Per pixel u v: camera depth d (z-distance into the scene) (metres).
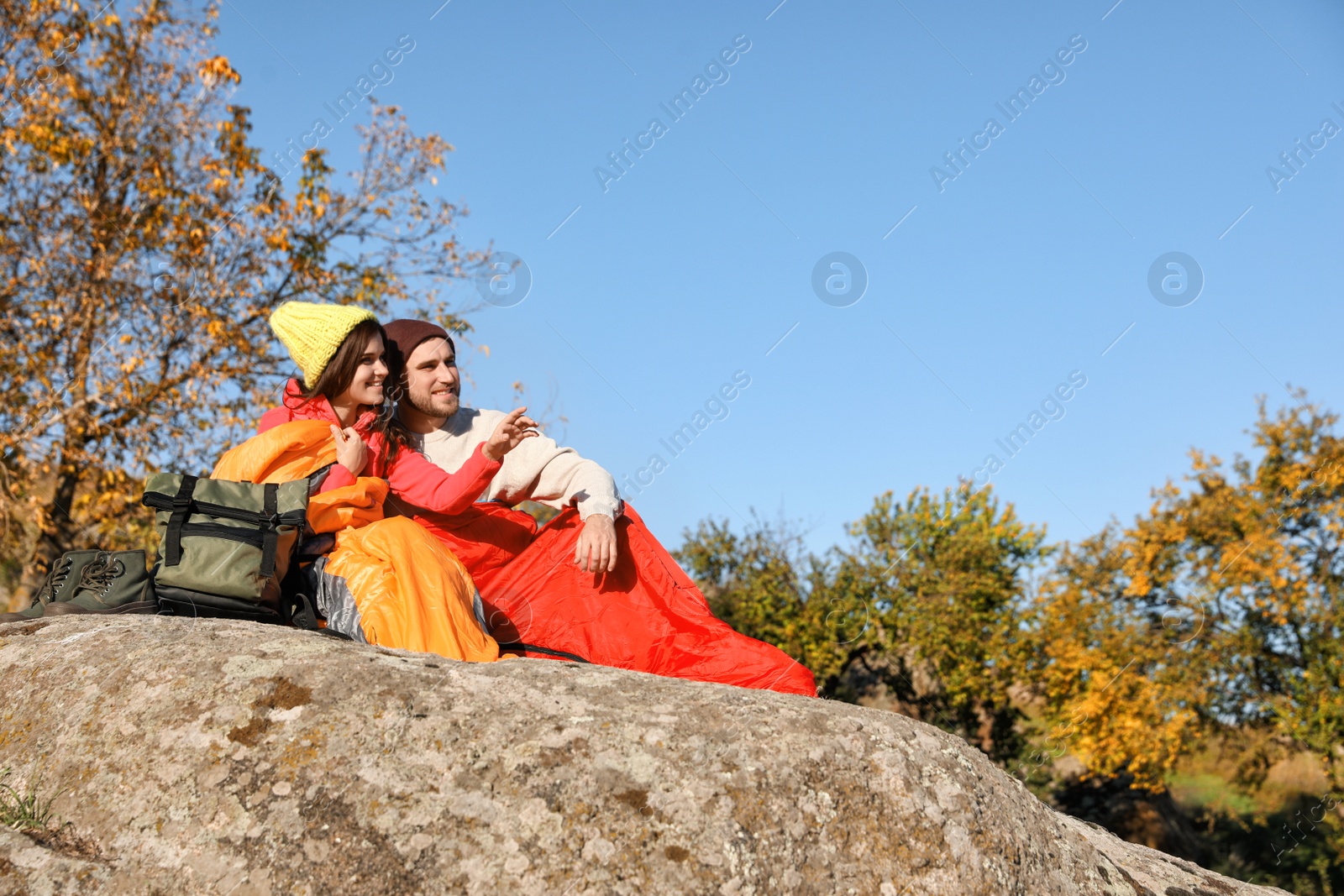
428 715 2.04
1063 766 17.33
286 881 1.77
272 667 2.13
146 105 11.12
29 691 2.17
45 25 10.77
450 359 3.41
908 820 2.04
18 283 10.57
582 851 1.84
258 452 2.91
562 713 2.10
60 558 2.72
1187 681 15.02
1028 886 2.10
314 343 3.14
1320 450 14.88
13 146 10.47
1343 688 14.37
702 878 1.84
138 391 10.96
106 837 1.86
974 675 17.03
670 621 3.07
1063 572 16.66
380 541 2.82
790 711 2.20
